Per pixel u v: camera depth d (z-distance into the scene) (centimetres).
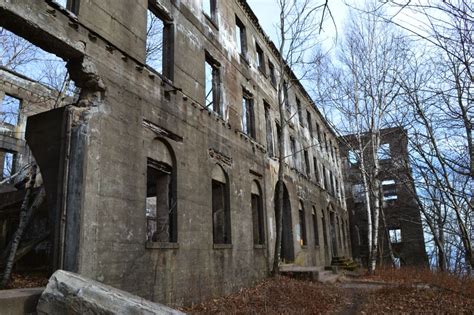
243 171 1706
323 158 3600
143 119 1059
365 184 2542
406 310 1170
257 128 1992
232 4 1925
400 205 3319
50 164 846
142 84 1076
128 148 977
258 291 1438
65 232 795
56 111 877
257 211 1875
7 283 941
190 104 1329
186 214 1196
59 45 836
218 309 1119
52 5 819
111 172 902
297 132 2814
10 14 729
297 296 1328
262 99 2153
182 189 1198
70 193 815
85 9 913
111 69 960
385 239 3856
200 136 1366
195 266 1201
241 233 1580
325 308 1204
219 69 1648
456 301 1260
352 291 1636
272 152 2181
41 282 1052
